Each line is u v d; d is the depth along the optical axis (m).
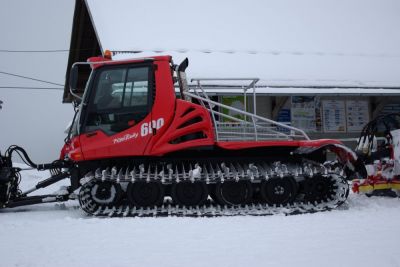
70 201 7.85
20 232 4.62
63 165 6.59
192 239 4.21
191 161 6.27
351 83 11.12
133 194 5.89
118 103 6.03
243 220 5.24
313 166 6.21
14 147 6.68
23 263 3.45
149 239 4.22
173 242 4.09
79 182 6.32
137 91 6.04
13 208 6.95
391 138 7.04
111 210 5.81
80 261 3.48
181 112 5.95
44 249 3.88
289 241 4.11
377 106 12.56
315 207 6.02
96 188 5.88
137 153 5.89
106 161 6.20
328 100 12.50
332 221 5.10
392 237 4.25
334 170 6.15
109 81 6.12
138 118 5.95
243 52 11.91
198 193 5.93
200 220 5.27
